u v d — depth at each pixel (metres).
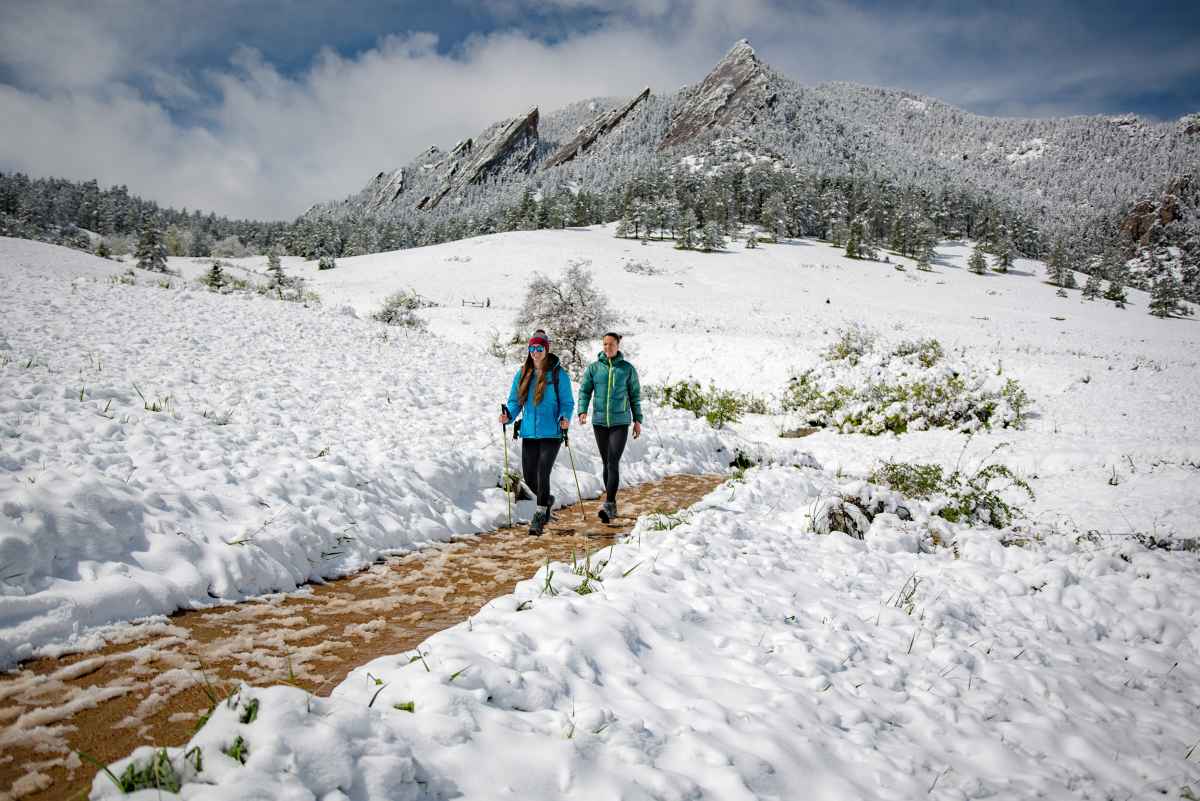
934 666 3.54
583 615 3.06
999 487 10.78
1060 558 5.68
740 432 15.91
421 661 2.43
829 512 5.94
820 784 2.32
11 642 2.49
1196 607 4.78
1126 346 49.78
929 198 148.12
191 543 3.48
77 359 7.32
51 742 2.06
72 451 4.18
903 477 8.74
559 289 24.62
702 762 2.24
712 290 65.69
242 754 1.71
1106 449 12.30
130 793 1.60
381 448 6.02
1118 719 3.37
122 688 2.43
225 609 3.27
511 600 3.22
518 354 21.36
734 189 141.62
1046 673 3.68
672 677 2.84
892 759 2.57
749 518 6.01
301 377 8.98
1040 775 2.72
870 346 20.67
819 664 3.19
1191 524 8.30
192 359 8.73
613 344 5.81
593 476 7.36
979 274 102.62
